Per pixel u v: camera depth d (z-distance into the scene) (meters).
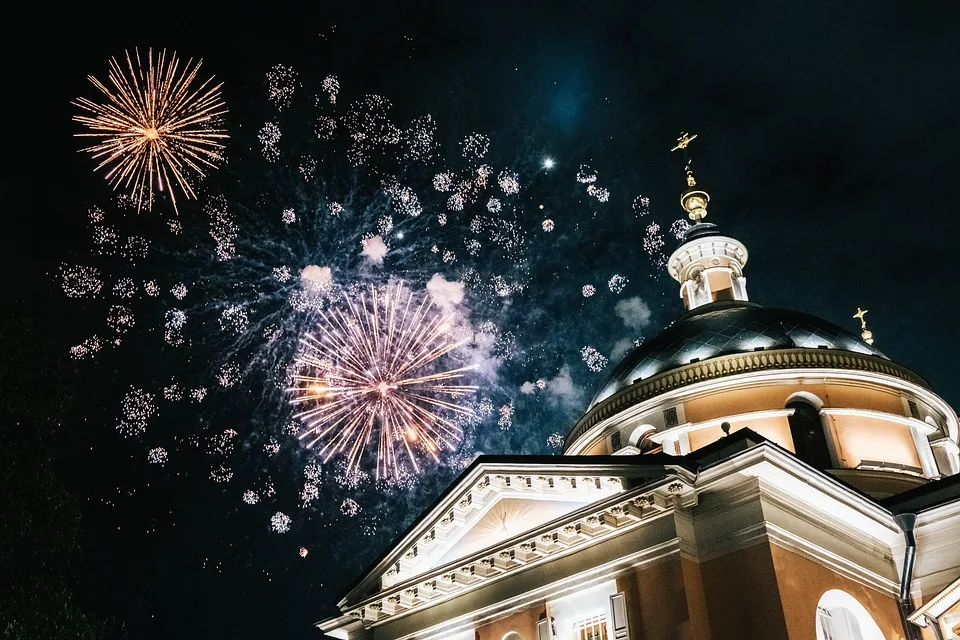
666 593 21.31
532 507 24.88
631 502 22.16
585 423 33.84
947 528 24.16
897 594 24.05
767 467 21.34
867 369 30.97
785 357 30.78
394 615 26.31
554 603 23.17
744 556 21.11
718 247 37.22
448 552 25.95
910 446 30.61
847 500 23.00
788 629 19.95
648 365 33.00
